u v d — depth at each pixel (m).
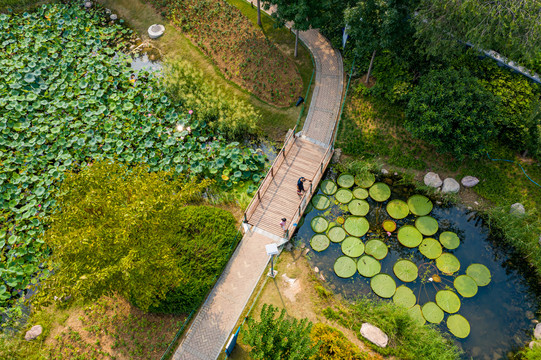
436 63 21.30
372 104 22.61
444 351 15.05
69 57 25.91
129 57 26.36
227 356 15.09
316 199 20.20
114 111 23.50
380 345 15.09
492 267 17.81
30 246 18.66
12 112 22.92
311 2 21.08
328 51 25.28
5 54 25.97
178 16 28.30
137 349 15.54
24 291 17.67
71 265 13.02
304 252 18.47
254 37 26.14
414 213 19.33
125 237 12.75
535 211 18.66
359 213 19.48
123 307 16.59
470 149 19.22
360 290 17.30
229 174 21.34
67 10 29.02
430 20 18.03
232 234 18.12
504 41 16.91
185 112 23.56
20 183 20.47
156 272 13.91
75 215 13.43
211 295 16.86
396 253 18.28
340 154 21.72
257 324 13.35
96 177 14.41
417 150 21.12
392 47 21.70
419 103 19.42
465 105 18.41
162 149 21.84
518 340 15.88
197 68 25.44
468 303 16.80
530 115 18.77
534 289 17.16
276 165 20.83
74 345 15.75
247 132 23.00
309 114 22.98
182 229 17.98
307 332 13.29
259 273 17.56
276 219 19.23
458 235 18.84
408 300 16.73
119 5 29.72
